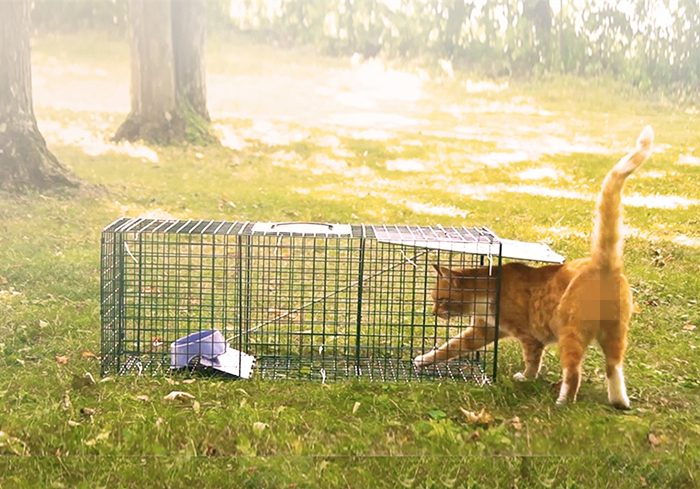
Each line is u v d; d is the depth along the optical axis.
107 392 4.47
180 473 3.51
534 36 15.55
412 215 10.82
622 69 15.23
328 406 4.37
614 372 4.53
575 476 3.60
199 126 15.31
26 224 9.57
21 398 4.35
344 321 6.14
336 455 3.71
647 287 7.51
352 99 16.48
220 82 16.92
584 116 15.20
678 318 6.61
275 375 4.97
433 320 6.29
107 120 16.30
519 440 3.92
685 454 3.82
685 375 5.23
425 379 4.97
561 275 4.76
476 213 10.98
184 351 4.98
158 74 15.03
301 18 16.92
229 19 17.11
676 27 15.06
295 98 16.75
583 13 15.33
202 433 3.90
